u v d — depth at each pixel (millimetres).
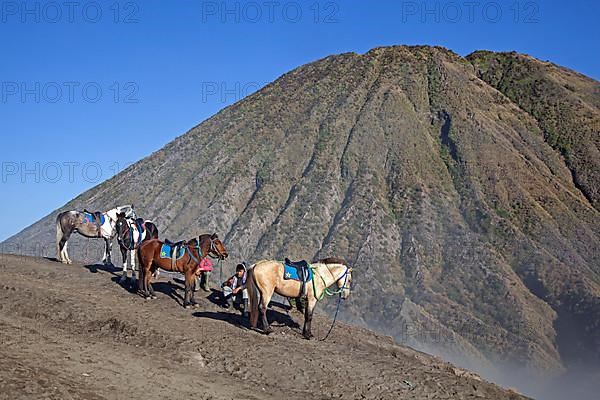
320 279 18031
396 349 20781
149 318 17641
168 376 13719
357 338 20516
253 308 17734
